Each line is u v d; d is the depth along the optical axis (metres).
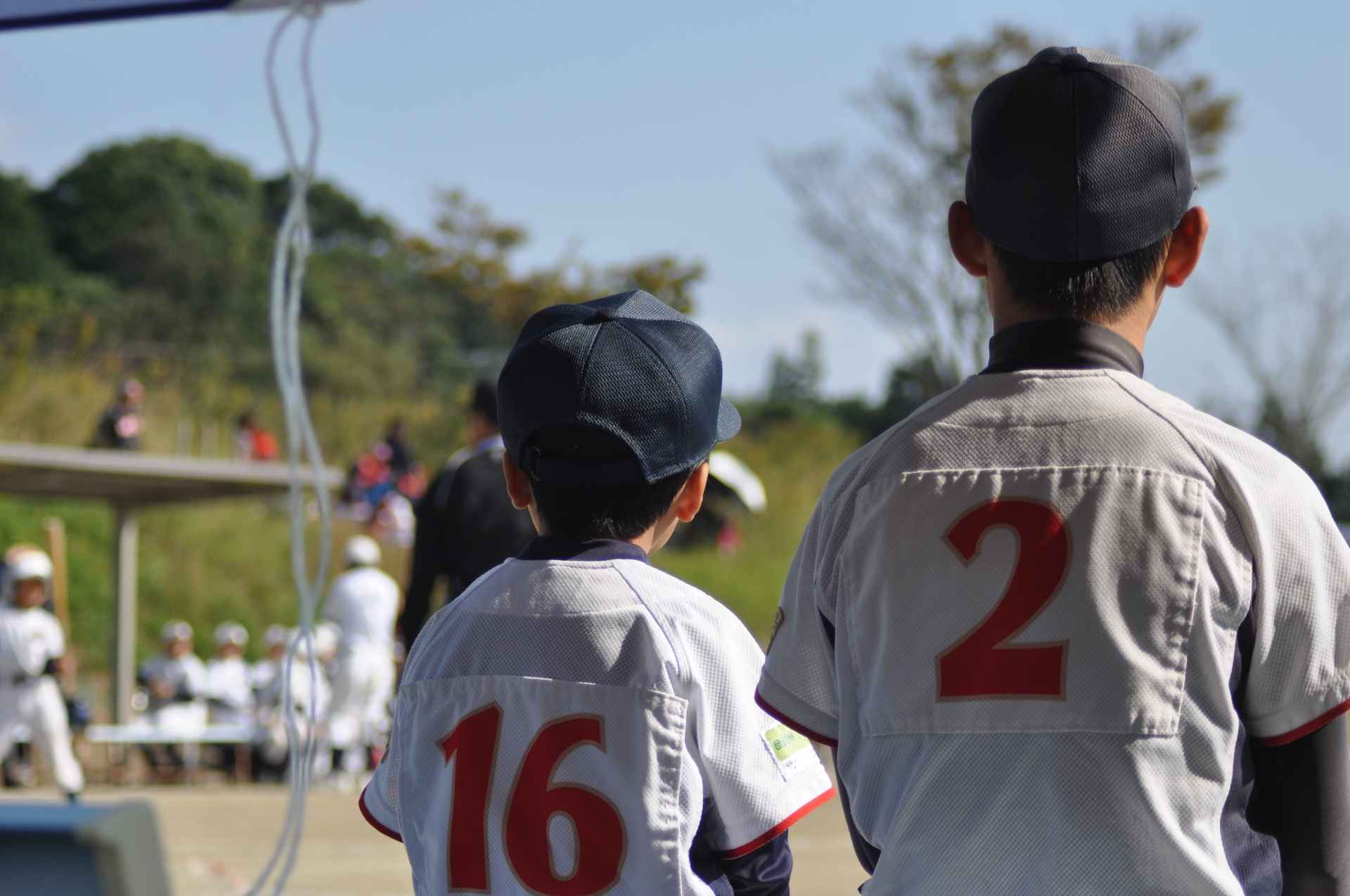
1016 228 3.61
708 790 4.20
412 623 10.62
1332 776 3.35
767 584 59.81
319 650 28.45
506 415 4.48
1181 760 3.24
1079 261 3.60
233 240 125.25
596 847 4.03
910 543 3.51
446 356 132.75
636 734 4.08
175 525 51.38
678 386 4.40
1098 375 3.56
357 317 130.88
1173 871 3.20
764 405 90.75
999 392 3.61
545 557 4.36
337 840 16.59
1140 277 3.66
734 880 4.25
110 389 64.06
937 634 3.43
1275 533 3.34
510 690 4.18
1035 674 3.30
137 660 44.56
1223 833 3.31
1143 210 3.56
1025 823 3.28
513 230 74.94
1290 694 3.31
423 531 10.54
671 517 4.53
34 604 22.25
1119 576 3.31
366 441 72.62
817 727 3.76
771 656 3.85
